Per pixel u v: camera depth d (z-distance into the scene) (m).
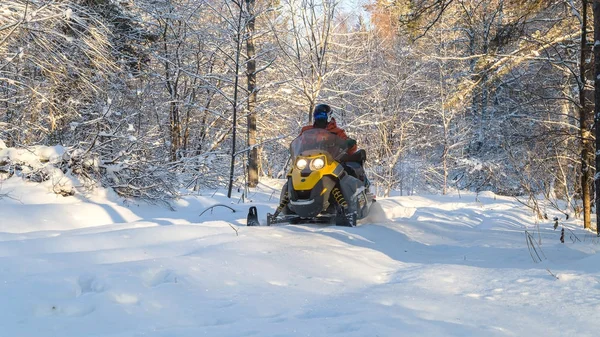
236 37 14.25
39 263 4.07
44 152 8.77
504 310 3.43
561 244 6.25
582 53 9.01
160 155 13.09
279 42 16.11
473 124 23.16
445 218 9.66
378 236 6.39
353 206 7.25
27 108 12.09
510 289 3.91
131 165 9.23
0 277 3.68
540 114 15.94
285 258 4.66
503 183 20.39
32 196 8.02
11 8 10.57
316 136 7.53
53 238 5.13
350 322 3.02
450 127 23.02
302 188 6.95
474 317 3.27
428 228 7.32
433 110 22.20
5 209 7.04
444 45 22.52
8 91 12.31
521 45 12.77
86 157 8.87
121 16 14.72
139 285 3.62
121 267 3.96
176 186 10.24
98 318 3.09
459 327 3.03
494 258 5.31
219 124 19.09
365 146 19.42
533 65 17.67
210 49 17.23
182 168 11.61
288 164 22.25
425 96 22.42
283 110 20.08
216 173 15.05
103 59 11.75
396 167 19.31
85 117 12.41
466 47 23.89
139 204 8.97
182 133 17.75
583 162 9.02
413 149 21.53
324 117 8.00
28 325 2.94
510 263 4.99
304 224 7.31
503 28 10.99
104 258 4.46
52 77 11.22
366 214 7.87
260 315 3.26
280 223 7.42
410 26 10.15
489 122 21.92
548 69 15.66
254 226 6.96
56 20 10.93
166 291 3.58
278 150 23.66
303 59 17.02
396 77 20.86
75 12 11.34
